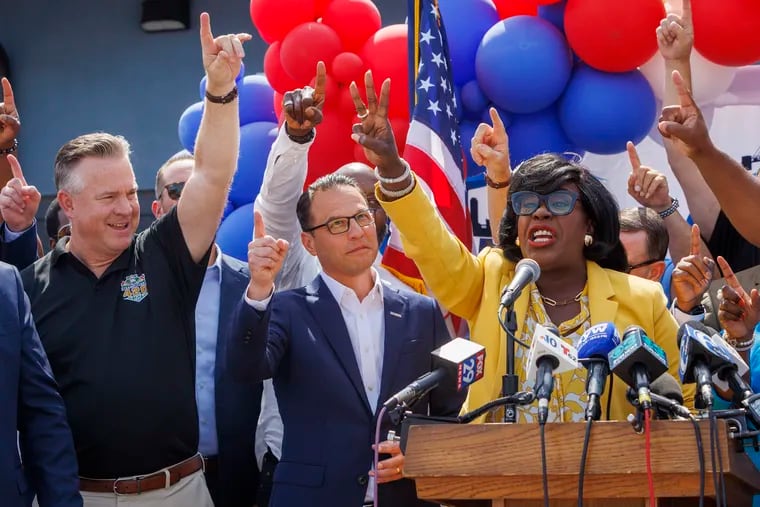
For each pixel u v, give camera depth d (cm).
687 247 599
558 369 339
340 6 746
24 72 1262
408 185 434
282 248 454
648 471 306
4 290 463
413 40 689
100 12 1248
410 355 500
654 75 706
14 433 448
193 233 497
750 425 322
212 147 490
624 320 424
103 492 486
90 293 496
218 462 568
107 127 1240
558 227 427
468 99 714
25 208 555
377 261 677
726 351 338
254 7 759
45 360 470
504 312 419
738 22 646
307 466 477
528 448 321
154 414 486
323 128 737
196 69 1223
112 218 493
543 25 693
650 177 597
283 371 496
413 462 329
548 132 707
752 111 750
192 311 502
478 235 743
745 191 425
